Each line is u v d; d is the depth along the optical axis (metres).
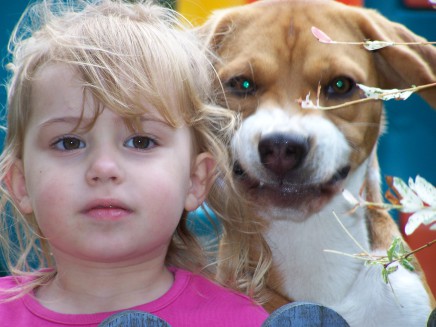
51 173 2.76
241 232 3.51
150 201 2.78
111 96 2.78
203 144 3.21
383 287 3.60
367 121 3.62
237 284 3.47
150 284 2.98
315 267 3.70
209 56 3.66
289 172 3.34
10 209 3.76
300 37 3.52
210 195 3.51
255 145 3.35
